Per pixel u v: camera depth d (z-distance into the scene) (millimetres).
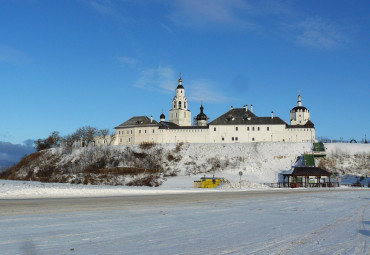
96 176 106438
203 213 25078
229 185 74625
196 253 13195
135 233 16984
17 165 136625
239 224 20312
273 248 14195
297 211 27828
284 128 141250
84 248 13789
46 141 170125
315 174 83438
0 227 17844
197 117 184000
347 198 43562
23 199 34562
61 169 124312
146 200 35250
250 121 144875
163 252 13297
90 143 160750
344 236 17078
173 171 113188
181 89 181000
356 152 120000
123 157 128000
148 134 151000
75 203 30344
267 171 108312
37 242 14703
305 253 13461
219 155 124938
